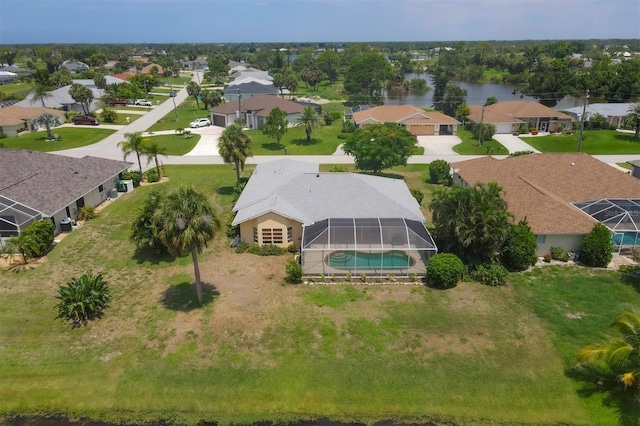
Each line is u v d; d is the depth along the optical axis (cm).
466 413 2133
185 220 2614
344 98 13975
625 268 3441
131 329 2700
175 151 7538
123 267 3472
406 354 2481
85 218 4359
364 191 4028
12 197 3869
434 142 8188
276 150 7638
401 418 2114
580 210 3856
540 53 19000
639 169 5722
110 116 9812
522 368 2375
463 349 2519
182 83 17688
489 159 5362
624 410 2122
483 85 17738
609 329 2686
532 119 8781
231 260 3609
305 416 2127
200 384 2283
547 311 2875
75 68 19350
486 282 3216
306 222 3666
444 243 3616
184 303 2969
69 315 2791
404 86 17162
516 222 3669
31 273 3347
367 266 3378
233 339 2603
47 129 8044
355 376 2330
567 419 2097
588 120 8831
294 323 2753
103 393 2239
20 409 2162
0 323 2752
